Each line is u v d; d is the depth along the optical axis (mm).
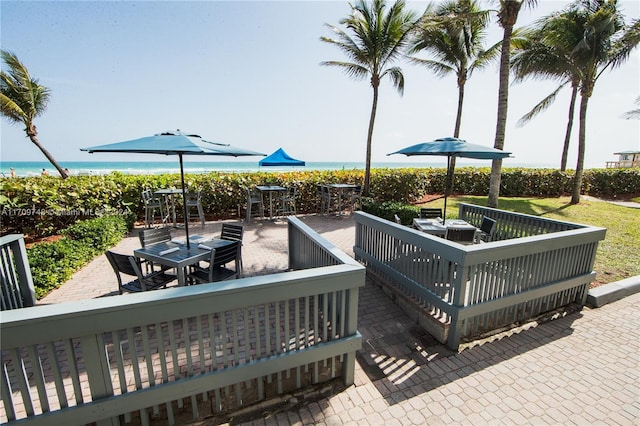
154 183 8547
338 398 2215
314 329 2172
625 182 13586
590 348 2881
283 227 8234
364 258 4543
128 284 3252
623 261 5168
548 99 12586
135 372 1699
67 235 5105
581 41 8867
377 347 2875
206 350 2625
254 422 1987
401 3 9203
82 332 1488
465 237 4055
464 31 10414
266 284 1882
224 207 9578
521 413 2090
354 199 10430
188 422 1956
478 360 2691
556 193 13344
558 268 3445
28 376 2354
